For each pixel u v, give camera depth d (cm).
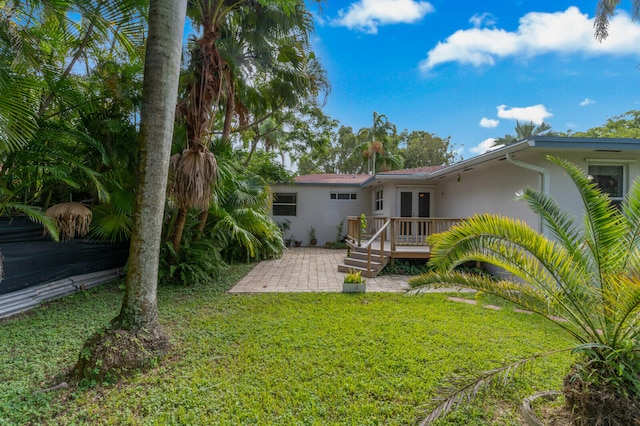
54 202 616
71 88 530
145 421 245
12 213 515
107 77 594
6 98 379
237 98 838
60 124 512
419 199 1235
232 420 247
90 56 611
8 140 382
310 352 363
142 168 340
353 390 288
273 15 681
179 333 415
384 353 362
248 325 448
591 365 236
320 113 1377
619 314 224
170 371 320
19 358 344
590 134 2247
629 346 221
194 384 295
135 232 341
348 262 898
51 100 537
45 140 482
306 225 1523
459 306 546
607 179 657
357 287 641
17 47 417
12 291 500
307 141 1525
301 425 242
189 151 532
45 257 555
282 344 383
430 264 287
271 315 495
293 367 329
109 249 712
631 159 642
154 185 342
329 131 1550
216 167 556
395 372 321
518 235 257
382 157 2778
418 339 402
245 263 1012
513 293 269
